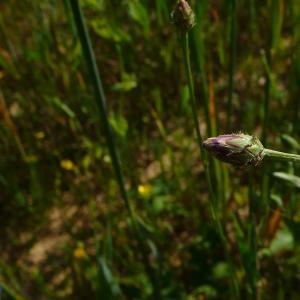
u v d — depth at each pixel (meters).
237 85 0.37
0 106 0.34
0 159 0.36
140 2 0.30
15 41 0.41
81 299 0.30
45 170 0.36
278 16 0.19
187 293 0.28
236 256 0.28
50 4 0.37
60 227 0.35
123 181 0.21
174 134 0.36
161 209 0.31
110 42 0.38
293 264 0.25
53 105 0.35
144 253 0.23
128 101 0.37
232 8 0.19
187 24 0.14
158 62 0.37
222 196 0.23
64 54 0.36
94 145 0.34
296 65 0.26
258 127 0.33
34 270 0.33
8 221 0.36
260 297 0.24
